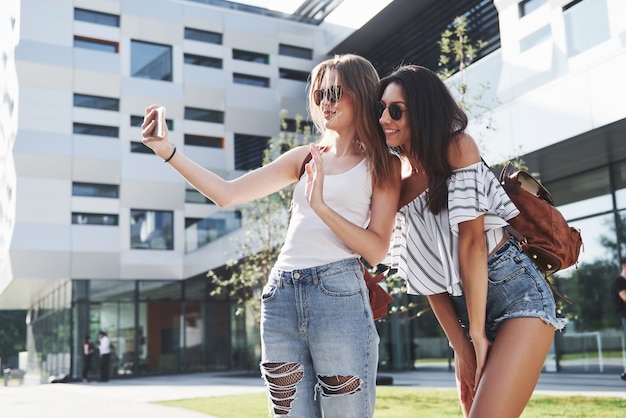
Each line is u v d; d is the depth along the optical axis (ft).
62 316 77.46
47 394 41.47
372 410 6.97
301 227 7.17
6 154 82.58
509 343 7.06
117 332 73.87
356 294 6.96
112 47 79.25
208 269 69.97
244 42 84.69
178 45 81.61
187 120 81.20
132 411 26.61
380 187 7.27
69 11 76.59
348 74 7.37
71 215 74.18
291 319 7.00
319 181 6.73
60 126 74.64
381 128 7.54
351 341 6.82
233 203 7.75
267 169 7.99
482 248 7.30
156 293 76.59
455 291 7.58
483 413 6.79
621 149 34.91
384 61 72.23
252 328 76.02
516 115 34.78
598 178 38.96
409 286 8.18
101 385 54.54
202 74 82.12
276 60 85.92
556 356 41.34
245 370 76.28
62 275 72.79
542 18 34.01
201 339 77.30
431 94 7.41
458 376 8.36
